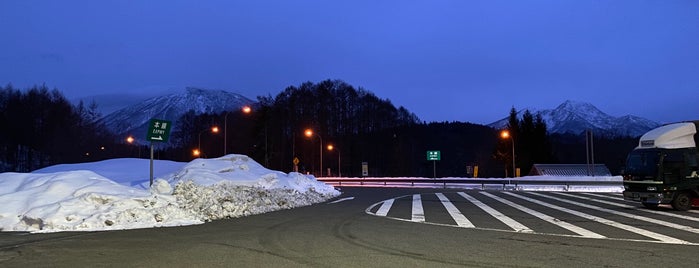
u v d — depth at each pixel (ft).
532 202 76.28
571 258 28.07
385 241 34.63
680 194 58.85
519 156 279.90
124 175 82.17
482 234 38.42
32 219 39.24
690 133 60.18
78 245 31.83
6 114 277.03
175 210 45.52
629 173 62.64
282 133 340.59
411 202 77.10
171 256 28.37
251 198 61.36
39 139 288.51
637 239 35.53
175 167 91.15
